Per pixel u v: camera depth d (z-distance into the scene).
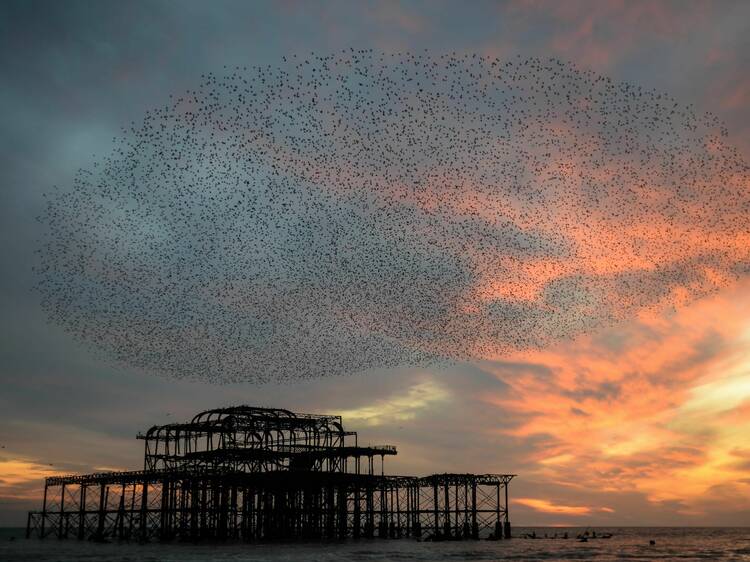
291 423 91.12
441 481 105.56
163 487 92.81
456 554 77.19
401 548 82.69
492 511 110.69
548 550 91.12
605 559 78.00
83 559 65.88
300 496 95.06
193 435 93.25
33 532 181.50
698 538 162.12
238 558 65.56
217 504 91.50
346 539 94.50
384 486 102.12
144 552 73.94
